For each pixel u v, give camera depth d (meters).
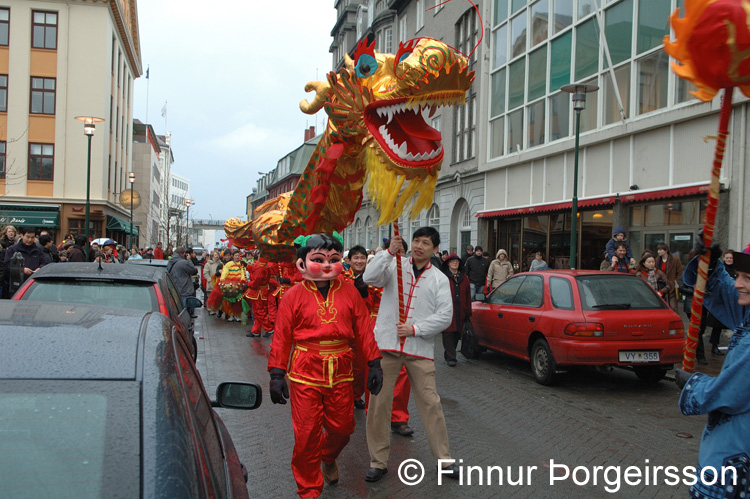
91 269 5.34
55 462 1.45
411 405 6.96
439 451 4.53
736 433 2.44
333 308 3.97
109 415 1.58
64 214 31.98
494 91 20.09
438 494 4.26
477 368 9.01
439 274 4.66
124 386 1.68
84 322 2.00
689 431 5.82
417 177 4.97
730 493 2.42
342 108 5.61
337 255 3.97
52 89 32.16
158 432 1.55
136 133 64.50
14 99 31.53
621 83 14.00
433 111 5.11
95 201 32.34
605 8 14.48
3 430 1.50
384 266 4.62
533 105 17.70
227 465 2.12
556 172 16.47
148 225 60.81
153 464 1.47
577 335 7.21
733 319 2.88
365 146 5.84
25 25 31.70
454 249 23.19
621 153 13.91
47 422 1.53
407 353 4.50
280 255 9.02
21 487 1.41
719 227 11.17
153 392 1.68
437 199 24.62
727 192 11.06
